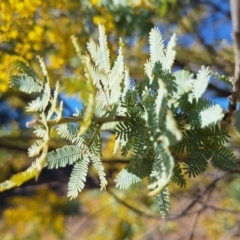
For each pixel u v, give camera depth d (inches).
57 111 11.1
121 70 12.2
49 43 34.4
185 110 12.1
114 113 11.6
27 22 32.1
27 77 12.6
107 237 64.2
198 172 12.2
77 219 68.5
